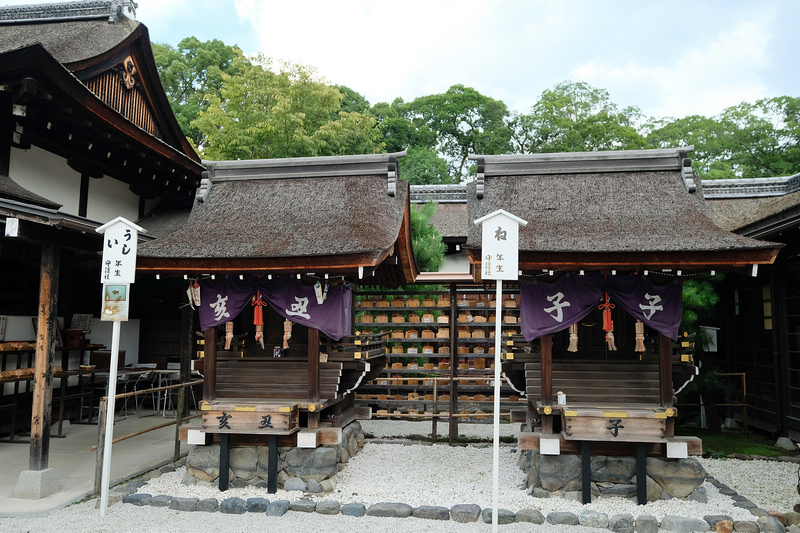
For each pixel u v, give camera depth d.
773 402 10.56
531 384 7.16
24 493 6.79
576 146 31.42
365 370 7.71
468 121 37.03
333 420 7.65
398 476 7.75
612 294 6.62
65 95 7.95
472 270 7.93
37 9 13.31
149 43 11.90
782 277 10.27
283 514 6.29
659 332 6.55
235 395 7.44
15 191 7.57
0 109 8.05
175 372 12.15
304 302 7.07
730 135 32.72
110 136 9.31
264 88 23.88
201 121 23.06
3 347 9.09
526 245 6.41
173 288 13.33
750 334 11.68
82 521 6.05
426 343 12.64
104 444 6.36
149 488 7.05
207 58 32.00
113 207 11.38
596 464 6.73
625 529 5.84
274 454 6.88
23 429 10.23
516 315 12.30
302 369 7.48
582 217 7.11
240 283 7.19
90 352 11.80
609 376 6.98
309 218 7.56
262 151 22.97
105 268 6.44
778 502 6.86
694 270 6.41
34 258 10.48
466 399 12.30
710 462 8.84
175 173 11.54
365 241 6.65
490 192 7.82
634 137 30.95
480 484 7.39
